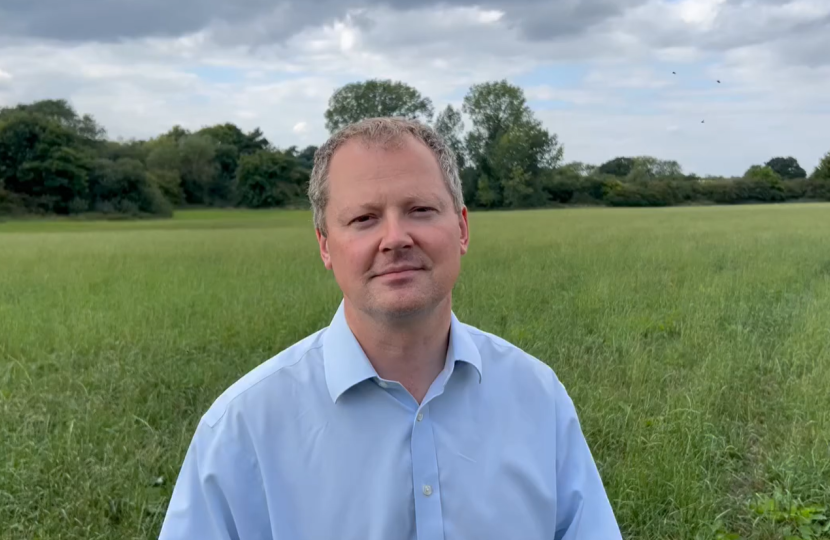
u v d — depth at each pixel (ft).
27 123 244.83
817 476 13.55
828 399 17.58
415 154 5.47
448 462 5.46
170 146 305.73
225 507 5.50
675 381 20.29
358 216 5.40
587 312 30.01
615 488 13.32
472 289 35.81
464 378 5.68
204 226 156.76
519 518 5.55
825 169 297.74
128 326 26.96
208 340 25.41
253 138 359.46
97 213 234.99
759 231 85.40
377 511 5.31
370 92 298.76
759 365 21.56
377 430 5.42
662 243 66.80
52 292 36.96
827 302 30.91
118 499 13.15
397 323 5.40
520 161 279.08
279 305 31.04
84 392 19.29
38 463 14.15
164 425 17.17
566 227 107.14
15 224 186.09
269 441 5.48
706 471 14.03
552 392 6.10
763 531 12.16
